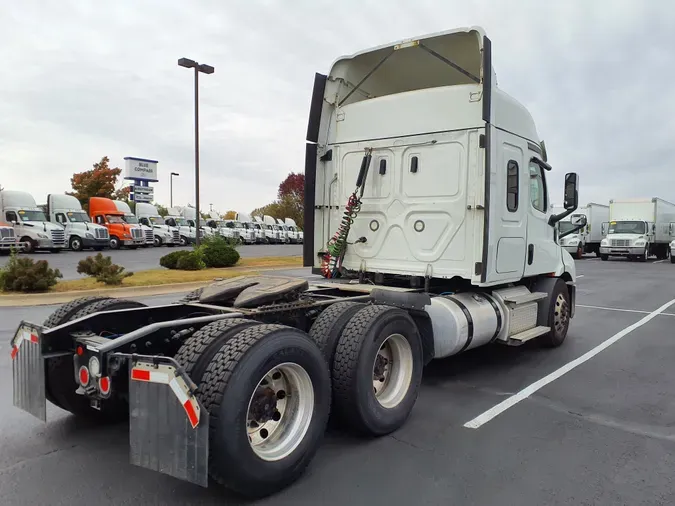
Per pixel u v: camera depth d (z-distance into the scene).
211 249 19.98
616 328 9.53
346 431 4.52
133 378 3.20
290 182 70.69
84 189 48.56
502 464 3.92
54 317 4.59
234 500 3.35
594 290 15.82
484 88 5.49
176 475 3.00
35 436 4.35
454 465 3.89
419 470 3.81
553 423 4.78
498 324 6.14
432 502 3.35
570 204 7.14
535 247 6.95
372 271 6.45
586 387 5.88
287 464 3.43
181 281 14.95
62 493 3.41
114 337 4.24
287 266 21.34
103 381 3.44
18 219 27.92
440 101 5.96
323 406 3.74
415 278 6.12
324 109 6.79
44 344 3.87
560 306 7.73
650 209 32.97
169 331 3.99
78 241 31.00
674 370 6.61
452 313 5.45
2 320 9.45
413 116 6.15
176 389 3.01
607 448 4.23
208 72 21.02
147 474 3.70
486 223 5.56
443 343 5.46
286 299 4.73
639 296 14.36
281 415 3.60
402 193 6.22
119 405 4.65
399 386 4.68
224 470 3.10
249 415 3.36
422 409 5.11
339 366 4.17
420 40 6.03
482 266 5.61
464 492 3.49
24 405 4.01
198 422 2.92
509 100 6.17
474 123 5.73
